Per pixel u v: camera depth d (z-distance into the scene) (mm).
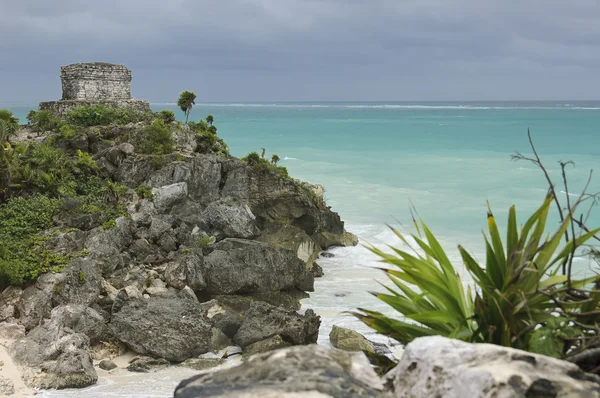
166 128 42000
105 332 25188
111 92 55844
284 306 30375
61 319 24281
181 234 33375
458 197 58562
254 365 4285
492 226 5535
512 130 146250
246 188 41219
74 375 21406
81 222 31375
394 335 5828
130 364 23562
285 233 38688
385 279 35500
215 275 29891
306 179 69188
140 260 31109
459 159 87562
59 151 38844
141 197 37250
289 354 4367
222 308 28891
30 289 26531
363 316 5902
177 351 24266
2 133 38188
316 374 4137
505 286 5246
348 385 4055
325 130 151250
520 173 73125
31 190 35031
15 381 21219
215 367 23766
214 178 40719
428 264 5738
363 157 91062
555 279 5277
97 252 28922
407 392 4219
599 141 114812
